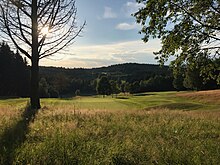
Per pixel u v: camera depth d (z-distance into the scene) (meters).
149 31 10.70
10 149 6.83
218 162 6.23
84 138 8.42
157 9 10.28
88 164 5.92
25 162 6.02
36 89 19.47
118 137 8.80
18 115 14.45
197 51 10.63
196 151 7.12
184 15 10.50
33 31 19.03
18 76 94.19
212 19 10.61
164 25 10.55
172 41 10.59
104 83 126.38
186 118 15.25
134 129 10.66
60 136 8.20
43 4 18.97
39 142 8.05
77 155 6.41
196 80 91.94
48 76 137.00
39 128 10.21
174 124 12.08
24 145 7.41
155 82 130.62
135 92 134.50
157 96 78.06
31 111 16.25
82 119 13.50
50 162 6.04
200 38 10.47
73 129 9.93
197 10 10.32
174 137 9.22
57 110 17.02
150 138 8.91
